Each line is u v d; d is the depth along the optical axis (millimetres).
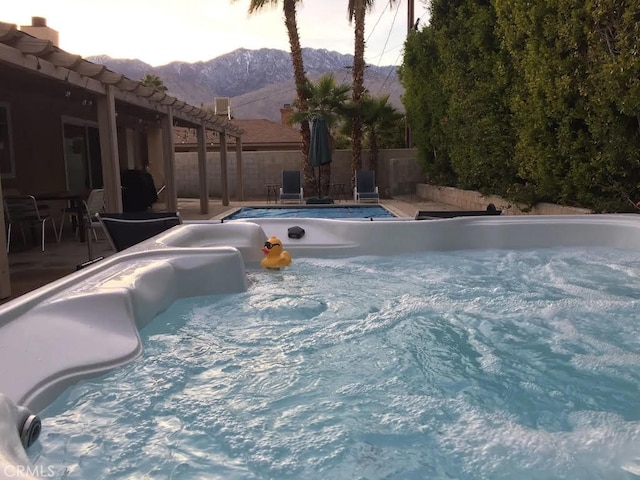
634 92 5484
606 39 5926
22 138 8766
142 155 15078
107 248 6828
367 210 11102
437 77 12461
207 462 1929
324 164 15281
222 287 3941
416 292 4184
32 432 1871
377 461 1958
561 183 7297
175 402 2354
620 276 4559
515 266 4965
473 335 3254
